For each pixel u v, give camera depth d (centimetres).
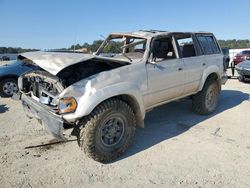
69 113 328
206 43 572
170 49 499
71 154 387
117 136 371
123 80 374
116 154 370
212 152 393
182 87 491
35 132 470
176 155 385
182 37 510
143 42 440
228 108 635
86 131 339
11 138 442
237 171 340
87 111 325
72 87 334
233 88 918
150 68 418
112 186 309
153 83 423
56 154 386
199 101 554
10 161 363
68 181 318
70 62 348
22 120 538
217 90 593
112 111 354
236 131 479
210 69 550
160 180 320
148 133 471
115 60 423
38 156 379
